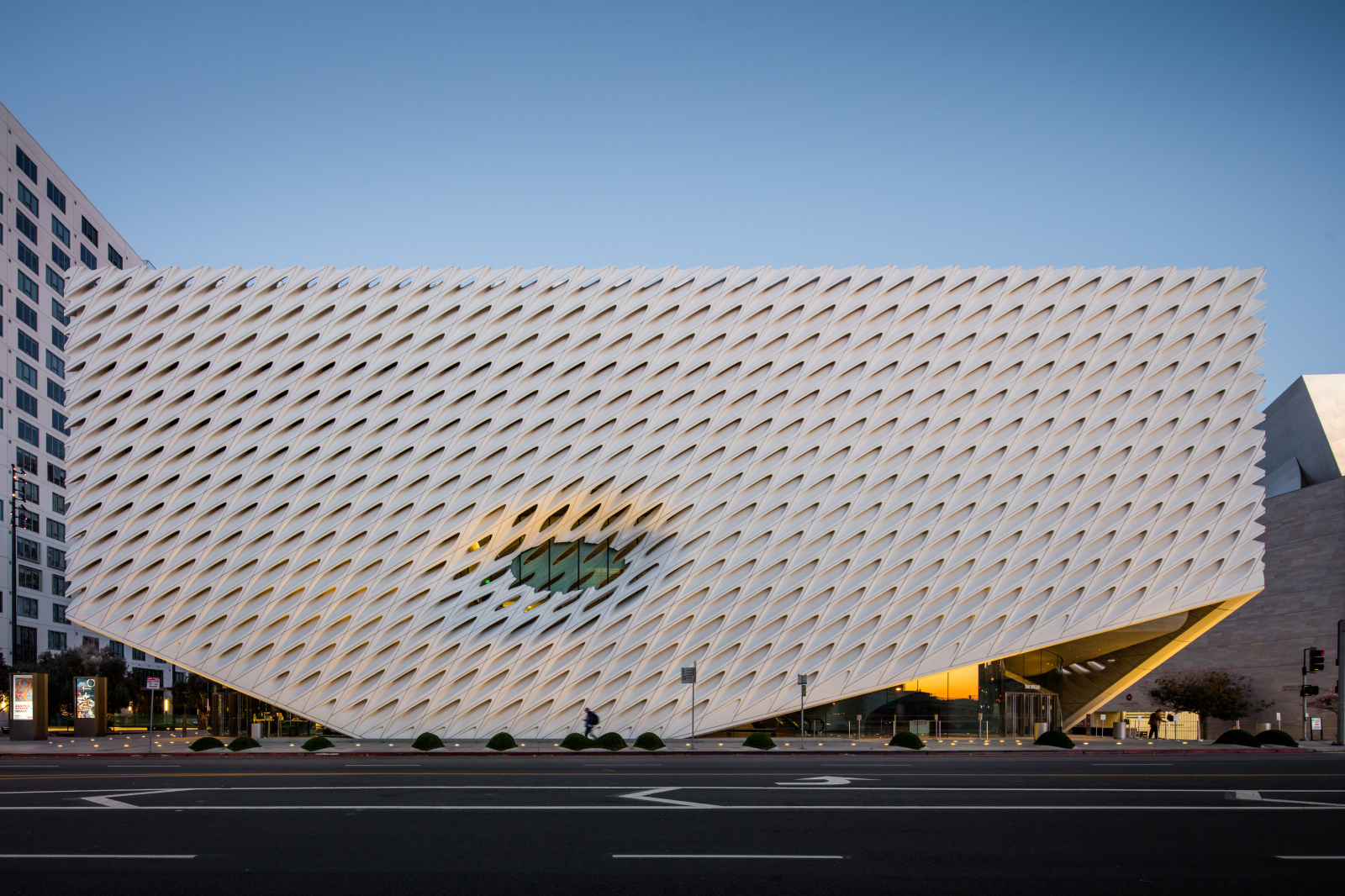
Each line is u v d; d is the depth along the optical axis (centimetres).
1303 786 1705
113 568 3488
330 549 3525
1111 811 1323
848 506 3578
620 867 930
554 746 3025
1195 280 3697
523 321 3697
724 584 3534
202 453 3559
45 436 7450
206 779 1798
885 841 1076
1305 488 5597
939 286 3725
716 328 3703
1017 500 3566
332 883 868
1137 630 3756
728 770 2039
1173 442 3581
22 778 1845
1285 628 5241
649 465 3609
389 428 3616
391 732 3450
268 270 3709
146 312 3650
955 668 3484
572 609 3541
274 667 3462
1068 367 3650
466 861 960
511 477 3597
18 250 7075
